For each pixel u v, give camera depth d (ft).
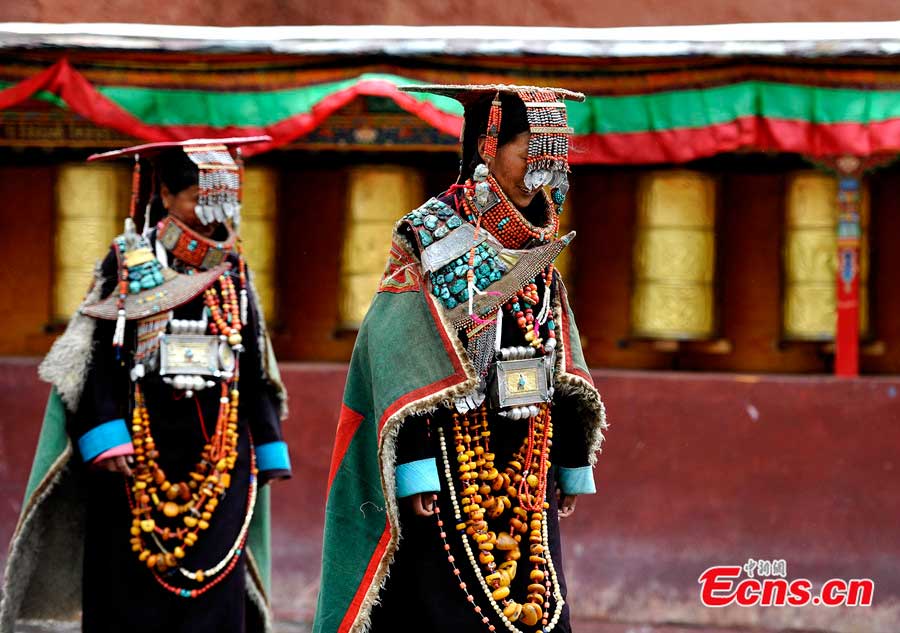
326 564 35.45
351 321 65.77
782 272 65.41
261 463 45.83
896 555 60.13
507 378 34.01
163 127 58.03
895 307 65.31
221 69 57.93
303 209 67.46
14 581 44.45
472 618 33.99
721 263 65.46
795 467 60.85
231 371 43.98
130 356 43.34
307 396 62.90
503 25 64.85
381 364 33.68
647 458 61.67
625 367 66.49
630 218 66.23
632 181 66.18
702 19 65.05
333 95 56.90
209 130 58.03
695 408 61.46
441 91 33.83
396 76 57.26
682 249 64.95
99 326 43.16
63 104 59.06
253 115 57.88
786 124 57.36
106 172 66.80
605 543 61.67
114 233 66.95
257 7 65.10
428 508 33.81
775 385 61.00
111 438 42.37
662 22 65.00
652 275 65.16
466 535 34.12
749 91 57.36
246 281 45.27
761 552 60.75
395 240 34.58
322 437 62.80
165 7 65.62
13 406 63.21
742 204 65.98
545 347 34.94
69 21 65.67
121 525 43.16
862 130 57.11
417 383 33.06
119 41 58.03
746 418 61.16
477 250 33.91
